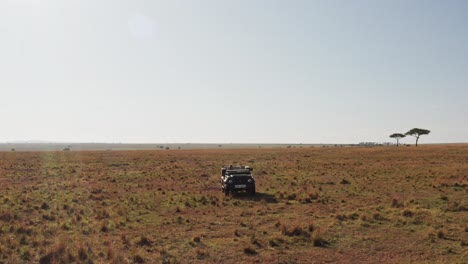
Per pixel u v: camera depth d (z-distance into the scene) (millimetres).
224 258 11930
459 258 11508
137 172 45219
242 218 18375
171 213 19844
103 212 19531
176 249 12930
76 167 52000
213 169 49688
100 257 11883
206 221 17719
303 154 76750
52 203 22656
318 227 15758
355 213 18500
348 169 44469
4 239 13555
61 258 11516
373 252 12406
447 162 49500
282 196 25359
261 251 12633
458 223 16094
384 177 35188
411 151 72938
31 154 90250
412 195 24359
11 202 22891
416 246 12945
